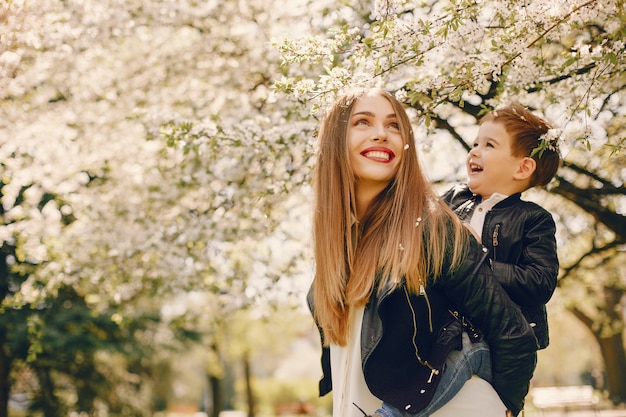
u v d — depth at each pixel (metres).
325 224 2.41
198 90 7.31
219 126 5.36
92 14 6.37
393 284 2.14
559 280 7.88
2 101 6.47
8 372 13.68
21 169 7.04
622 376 17.33
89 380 15.80
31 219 7.51
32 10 5.00
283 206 6.88
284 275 7.14
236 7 6.81
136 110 5.85
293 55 3.18
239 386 36.53
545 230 2.35
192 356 26.67
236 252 7.71
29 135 6.74
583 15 2.96
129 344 14.62
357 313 2.29
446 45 3.11
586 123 3.02
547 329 2.45
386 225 2.30
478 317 2.14
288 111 5.49
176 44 7.42
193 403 38.59
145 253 7.37
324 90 3.03
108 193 7.72
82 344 13.22
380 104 2.46
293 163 5.79
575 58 3.12
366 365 2.15
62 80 7.25
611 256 9.31
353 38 3.26
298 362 44.78
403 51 3.14
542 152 2.54
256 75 6.91
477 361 2.13
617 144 3.14
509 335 2.10
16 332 12.37
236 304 7.59
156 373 23.41
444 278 2.15
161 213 7.15
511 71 3.55
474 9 2.97
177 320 9.26
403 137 2.42
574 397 16.23
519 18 3.01
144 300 13.45
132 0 6.66
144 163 7.40
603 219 6.39
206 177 6.26
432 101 3.31
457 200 2.71
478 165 2.64
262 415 34.94
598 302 13.29
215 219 6.65
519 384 2.15
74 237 7.48
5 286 12.00
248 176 6.17
